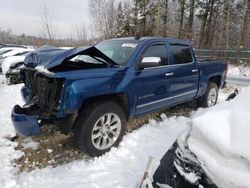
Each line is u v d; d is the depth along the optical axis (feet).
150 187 6.78
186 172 6.29
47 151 13.10
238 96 7.89
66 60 11.64
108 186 10.03
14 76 31.89
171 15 106.83
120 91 12.76
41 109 11.93
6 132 15.48
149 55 14.88
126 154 12.69
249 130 5.59
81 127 11.68
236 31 106.52
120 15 96.78
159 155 12.48
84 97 11.30
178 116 18.75
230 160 5.54
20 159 12.34
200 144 6.24
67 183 10.37
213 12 104.27
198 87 19.22
